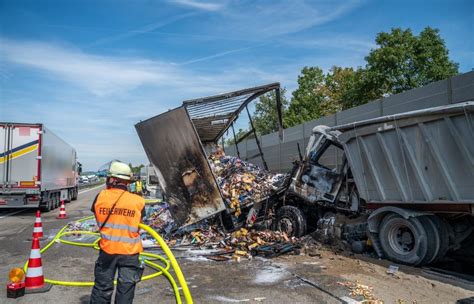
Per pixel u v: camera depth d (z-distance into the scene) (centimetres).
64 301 512
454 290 558
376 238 763
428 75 2556
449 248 714
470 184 615
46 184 1642
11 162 1530
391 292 550
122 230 375
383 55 2608
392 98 1129
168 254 405
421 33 2712
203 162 902
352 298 524
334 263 724
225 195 980
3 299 519
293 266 702
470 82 866
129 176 402
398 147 718
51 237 1038
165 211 1156
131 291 376
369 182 784
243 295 539
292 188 938
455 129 623
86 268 696
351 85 2927
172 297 531
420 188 687
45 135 1597
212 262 739
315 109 3553
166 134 912
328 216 902
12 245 922
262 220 985
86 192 3716
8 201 1527
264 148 2186
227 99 988
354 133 793
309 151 949
